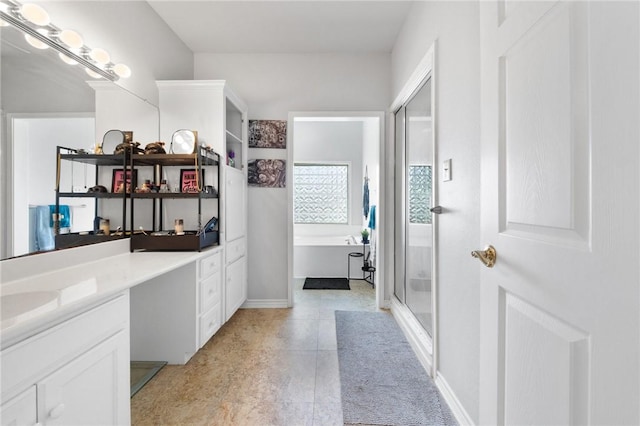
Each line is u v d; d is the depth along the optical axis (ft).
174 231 8.02
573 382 2.14
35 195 4.91
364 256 14.84
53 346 3.12
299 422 5.17
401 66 9.24
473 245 4.68
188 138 8.21
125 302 4.28
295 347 7.85
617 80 1.79
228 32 9.50
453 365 5.42
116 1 7.06
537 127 2.53
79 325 3.46
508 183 2.97
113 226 6.99
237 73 10.71
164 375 6.57
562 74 2.23
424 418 5.26
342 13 8.54
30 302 3.40
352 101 10.75
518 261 2.77
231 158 10.09
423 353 6.95
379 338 8.37
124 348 4.24
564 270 2.22
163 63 8.95
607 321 1.86
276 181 10.84
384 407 5.53
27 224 4.73
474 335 4.65
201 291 7.25
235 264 9.50
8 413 2.69
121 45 7.22
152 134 8.39
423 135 7.82
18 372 2.78
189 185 8.57
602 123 1.90
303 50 10.57
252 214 10.85
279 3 8.13
